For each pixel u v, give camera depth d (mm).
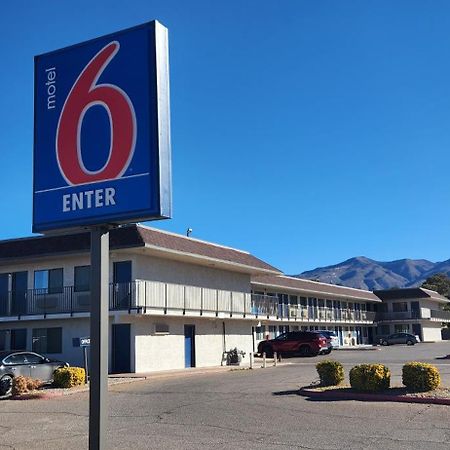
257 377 23484
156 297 28969
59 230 8125
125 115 7770
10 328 31906
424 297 73250
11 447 10914
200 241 34094
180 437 11258
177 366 30922
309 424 12164
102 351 7328
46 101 8352
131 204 7582
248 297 37625
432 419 12289
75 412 15266
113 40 7977
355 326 68438
